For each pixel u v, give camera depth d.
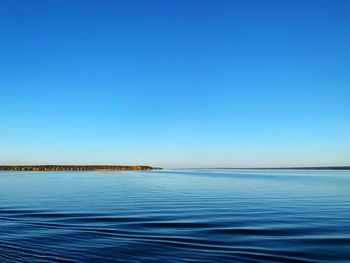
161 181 87.06
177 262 14.84
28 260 15.27
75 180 90.56
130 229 21.67
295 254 15.93
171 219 25.41
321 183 76.31
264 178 107.88
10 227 22.47
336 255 15.78
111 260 15.25
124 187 62.66
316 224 23.33
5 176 121.00
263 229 21.56
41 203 35.78
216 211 29.72
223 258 15.38
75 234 20.27
